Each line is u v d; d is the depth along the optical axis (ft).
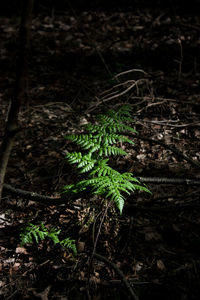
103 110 18.16
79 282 9.60
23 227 10.98
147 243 10.59
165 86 19.86
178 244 10.50
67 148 15.74
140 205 11.75
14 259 10.53
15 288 9.62
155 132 15.89
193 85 19.67
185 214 11.51
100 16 31.89
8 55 25.86
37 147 15.99
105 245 10.37
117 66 22.45
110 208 10.92
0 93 21.12
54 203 10.90
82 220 11.05
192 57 22.86
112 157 14.28
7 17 33.73
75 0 34.04
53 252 10.59
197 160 13.94
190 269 9.48
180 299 8.80
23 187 13.62
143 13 31.40
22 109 18.93
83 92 20.48
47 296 9.29
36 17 32.48
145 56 23.80
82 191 10.16
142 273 9.71
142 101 17.95
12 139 7.27
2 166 7.47
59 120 17.85
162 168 13.64
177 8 31.32
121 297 9.10
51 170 14.46
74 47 26.61
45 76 22.67
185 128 15.99
